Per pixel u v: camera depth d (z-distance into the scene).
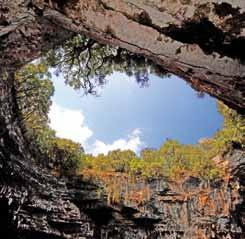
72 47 8.70
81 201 17.83
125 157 19.72
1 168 10.55
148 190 19.11
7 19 3.07
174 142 21.33
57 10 2.72
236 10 2.22
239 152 18.50
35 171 13.03
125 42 2.69
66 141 17.09
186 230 18.86
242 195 18.69
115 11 2.48
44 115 14.08
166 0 2.31
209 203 18.98
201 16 2.31
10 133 10.76
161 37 2.51
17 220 11.96
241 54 2.40
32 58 4.52
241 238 18.91
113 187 18.50
